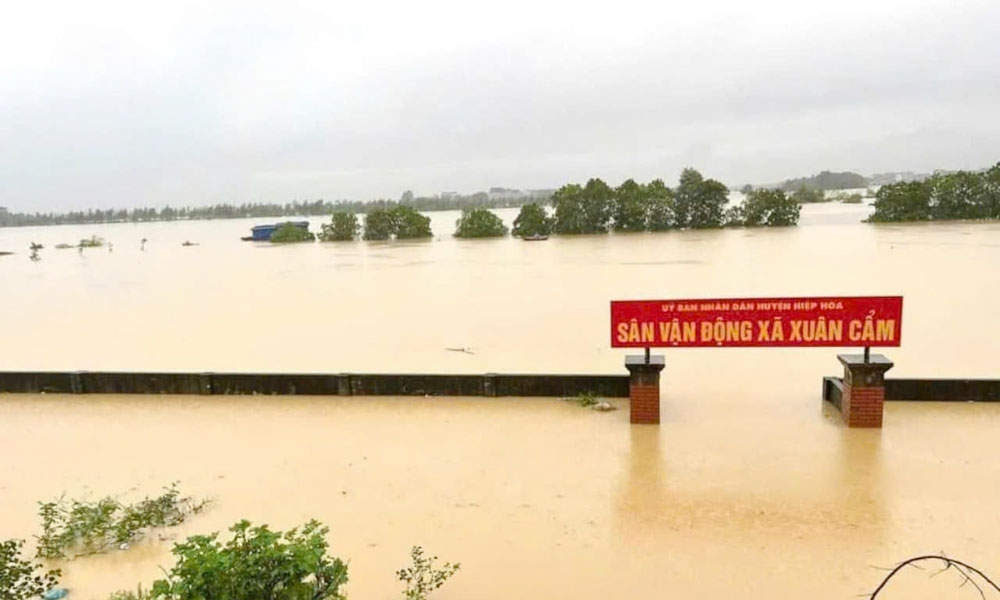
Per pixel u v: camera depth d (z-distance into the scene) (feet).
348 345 47.73
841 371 35.09
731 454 24.25
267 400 33.42
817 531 18.67
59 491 23.35
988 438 24.93
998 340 41.55
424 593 16.20
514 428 27.91
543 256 111.24
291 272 103.45
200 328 57.47
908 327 45.70
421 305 64.39
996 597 15.43
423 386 33.04
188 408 32.55
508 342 46.44
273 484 23.22
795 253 99.86
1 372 35.88
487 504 21.06
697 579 16.60
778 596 15.80
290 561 12.55
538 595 16.12
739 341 26.86
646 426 27.50
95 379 35.45
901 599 15.51
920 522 18.98
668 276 79.05
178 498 22.27
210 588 12.10
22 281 106.42
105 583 17.29
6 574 16.15
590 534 18.94
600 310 57.47
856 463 23.06
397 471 23.93
